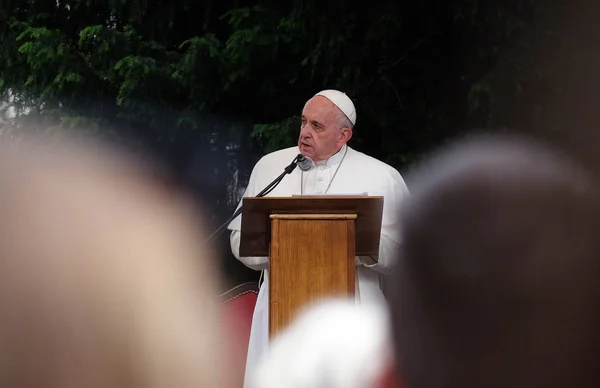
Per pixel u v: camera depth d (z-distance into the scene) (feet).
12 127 82.99
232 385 58.54
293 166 49.62
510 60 75.46
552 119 76.38
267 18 79.15
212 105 83.10
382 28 76.74
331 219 44.42
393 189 55.36
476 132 78.38
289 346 45.32
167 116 82.38
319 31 77.20
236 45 78.38
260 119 86.58
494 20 75.72
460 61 79.25
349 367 48.11
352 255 44.37
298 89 85.15
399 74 81.00
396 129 81.76
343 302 44.45
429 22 78.64
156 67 79.41
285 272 44.50
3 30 85.76
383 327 53.98
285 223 44.50
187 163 87.40
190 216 87.61
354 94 79.82
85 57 80.84
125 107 80.07
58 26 88.89
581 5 74.95
